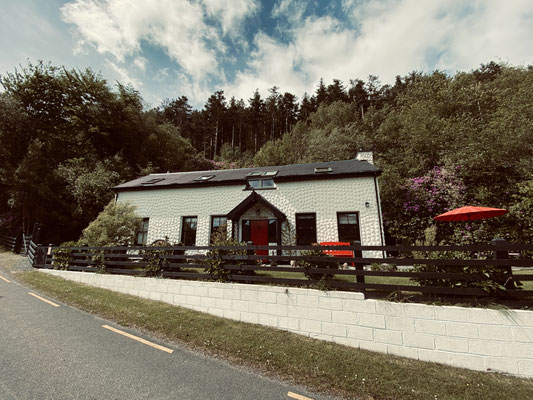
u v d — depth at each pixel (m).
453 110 16.23
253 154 39.12
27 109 18.91
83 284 6.76
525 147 10.34
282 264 9.93
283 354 3.44
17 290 6.10
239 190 11.62
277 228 10.16
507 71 16.88
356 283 4.12
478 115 15.46
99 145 22.41
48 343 3.40
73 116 20.16
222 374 2.88
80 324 4.17
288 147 26.75
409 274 3.85
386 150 19.81
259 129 41.78
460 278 3.60
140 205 12.61
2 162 15.37
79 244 8.45
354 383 2.81
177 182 12.61
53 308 4.90
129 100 25.55
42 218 14.86
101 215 9.12
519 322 3.15
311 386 2.73
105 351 3.27
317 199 10.50
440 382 2.90
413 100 20.14
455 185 11.28
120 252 7.75
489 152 10.86
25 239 13.12
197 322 4.43
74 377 2.59
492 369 3.15
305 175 10.70
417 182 12.38
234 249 5.39
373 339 3.75
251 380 2.78
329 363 3.26
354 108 31.56
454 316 3.41
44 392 2.28
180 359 3.19
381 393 2.65
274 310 4.46
